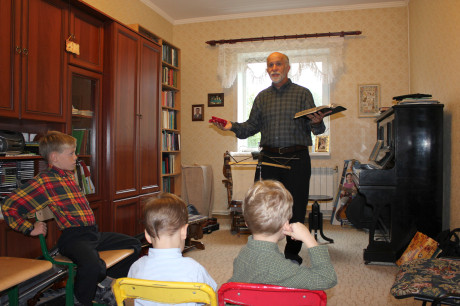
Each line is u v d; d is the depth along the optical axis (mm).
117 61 3488
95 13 3242
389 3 5035
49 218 2191
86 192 3123
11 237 2316
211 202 5242
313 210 3982
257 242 1148
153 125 4137
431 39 3959
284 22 5355
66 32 2979
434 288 1475
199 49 5656
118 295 1110
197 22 5660
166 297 1054
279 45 5273
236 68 5418
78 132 3145
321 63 5289
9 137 2516
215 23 5598
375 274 2939
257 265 1126
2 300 2303
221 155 5570
